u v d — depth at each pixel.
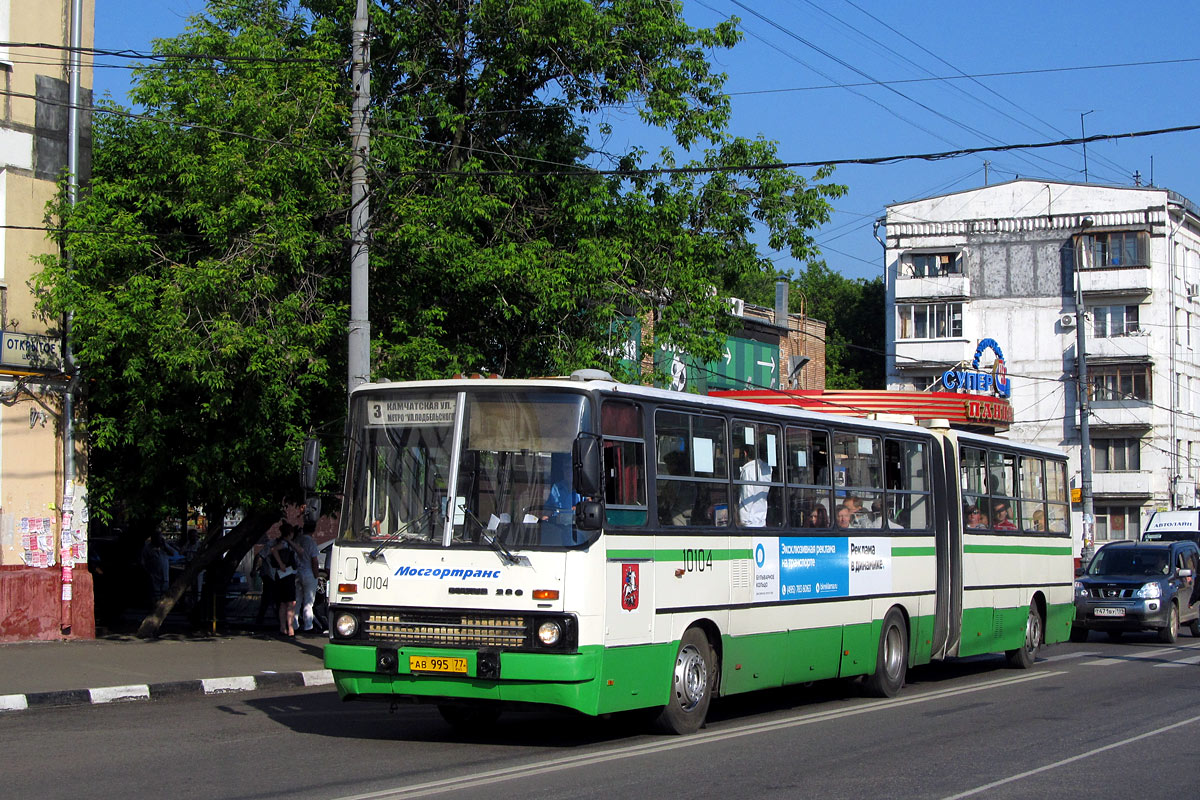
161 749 10.09
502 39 19.75
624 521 10.34
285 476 18.25
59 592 17.42
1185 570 25.70
